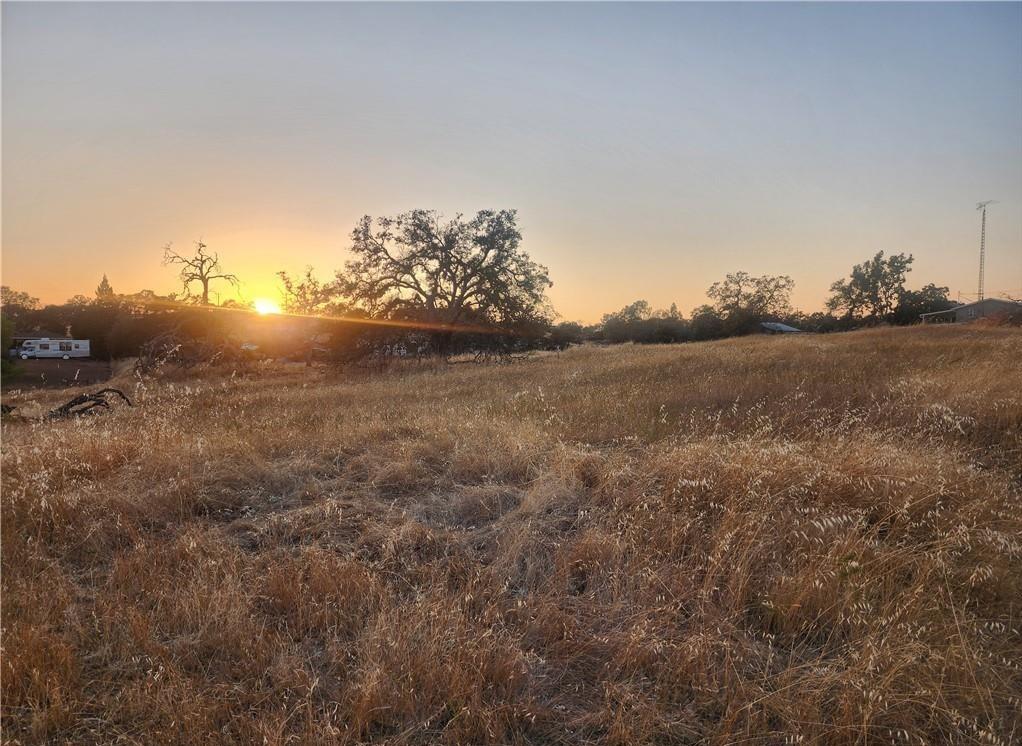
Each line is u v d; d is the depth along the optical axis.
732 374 12.30
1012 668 2.82
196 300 32.03
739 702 2.64
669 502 4.56
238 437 6.75
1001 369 9.37
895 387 8.55
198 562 3.77
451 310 33.75
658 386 10.82
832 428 6.39
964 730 2.51
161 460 5.60
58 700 2.59
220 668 2.90
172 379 24.55
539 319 33.09
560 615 3.23
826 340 25.59
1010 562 3.73
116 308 59.59
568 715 2.65
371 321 28.69
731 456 5.15
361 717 2.49
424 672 2.76
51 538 4.34
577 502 4.80
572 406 8.59
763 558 3.71
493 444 6.19
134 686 2.70
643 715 2.58
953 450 5.52
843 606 3.22
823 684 2.67
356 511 4.70
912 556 3.63
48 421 9.39
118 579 3.67
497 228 33.59
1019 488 4.88
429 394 12.39
